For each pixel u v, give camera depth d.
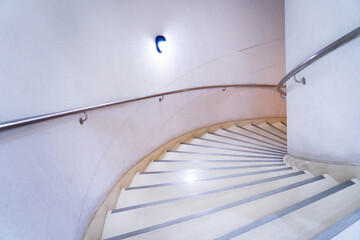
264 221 1.05
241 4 3.91
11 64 0.86
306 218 1.04
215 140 3.38
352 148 1.30
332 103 1.41
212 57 3.68
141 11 2.49
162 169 2.48
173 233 1.17
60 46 1.25
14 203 0.77
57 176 1.08
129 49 2.26
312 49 1.58
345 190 1.17
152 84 2.68
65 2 1.36
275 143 3.36
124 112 2.13
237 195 1.56
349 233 0.87
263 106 4.45
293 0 1.86
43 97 1.05
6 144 0.76
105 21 1.89
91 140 1.52
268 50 4.29
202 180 1.96
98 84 1.72
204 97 3.69
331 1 1.35
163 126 2.97
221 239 0.98
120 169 2.01
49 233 0.95
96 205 1.51
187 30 3.25
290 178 1.65
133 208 1.60
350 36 1.12
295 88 1.88
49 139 1.04
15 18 0.92
